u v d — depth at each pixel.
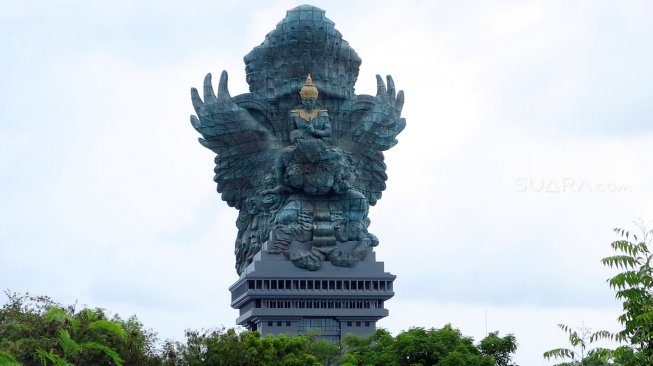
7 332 133.38
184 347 171.25
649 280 67.31
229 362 171.88
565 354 70.50
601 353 69.06
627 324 68.19
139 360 143.38
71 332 123.00
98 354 130.75
